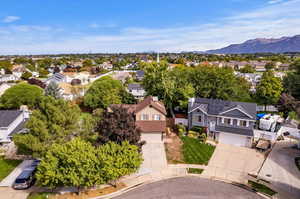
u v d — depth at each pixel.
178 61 146.25
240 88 47.84
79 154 16.56
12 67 125.25
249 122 29.77
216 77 44.03
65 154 16.33
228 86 44.00
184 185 20.06
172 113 41.09
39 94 47.72
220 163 24.36
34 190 19.28
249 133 28.97
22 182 19.17
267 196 18.39
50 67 151.25
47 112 21.22
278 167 23.31
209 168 23.25
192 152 27.09
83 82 87.56
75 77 89.88
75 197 18.09
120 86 52.62
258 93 51.28
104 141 20.19
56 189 19.25
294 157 25.67
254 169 22.97
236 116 30.41
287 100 41.94
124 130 20.25
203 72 45.75
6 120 30.84
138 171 22.30
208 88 43.97
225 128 30.89
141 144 21.61
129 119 21.58
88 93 47.88
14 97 45.22
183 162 24.55
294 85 52.19
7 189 19.39
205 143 29.89
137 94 66.31
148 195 18.47
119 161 17.66
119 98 47.03
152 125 30.75
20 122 33.50
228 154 26.70
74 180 16.09
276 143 30.16
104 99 44.47
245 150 27.94
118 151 18.47
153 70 42.47
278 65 129.00
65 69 129.38
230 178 21.30
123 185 19.97
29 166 22.16
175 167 23.41
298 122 36.19
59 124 21.56
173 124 36.03
